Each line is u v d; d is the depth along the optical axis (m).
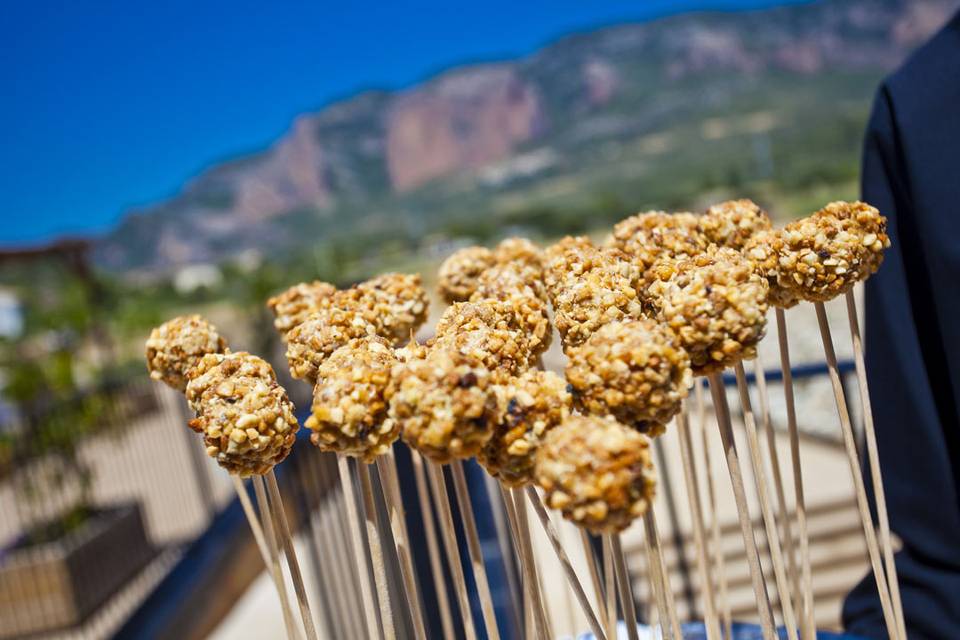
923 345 0.43
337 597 0.63
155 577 1.49
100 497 1.88
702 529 0.29
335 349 0.29
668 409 0.23
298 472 0.65
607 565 0.26
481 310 0.27
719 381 0.25
